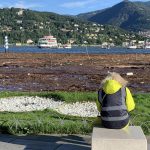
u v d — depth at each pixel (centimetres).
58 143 1095
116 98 930
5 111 1833
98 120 996
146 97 2214
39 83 3484
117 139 862
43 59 7931
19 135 1203
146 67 5628
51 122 1290
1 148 1038
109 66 5847
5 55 9594
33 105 2184
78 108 2073
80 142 1109
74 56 9156
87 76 4153
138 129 955
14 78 3928
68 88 3105
